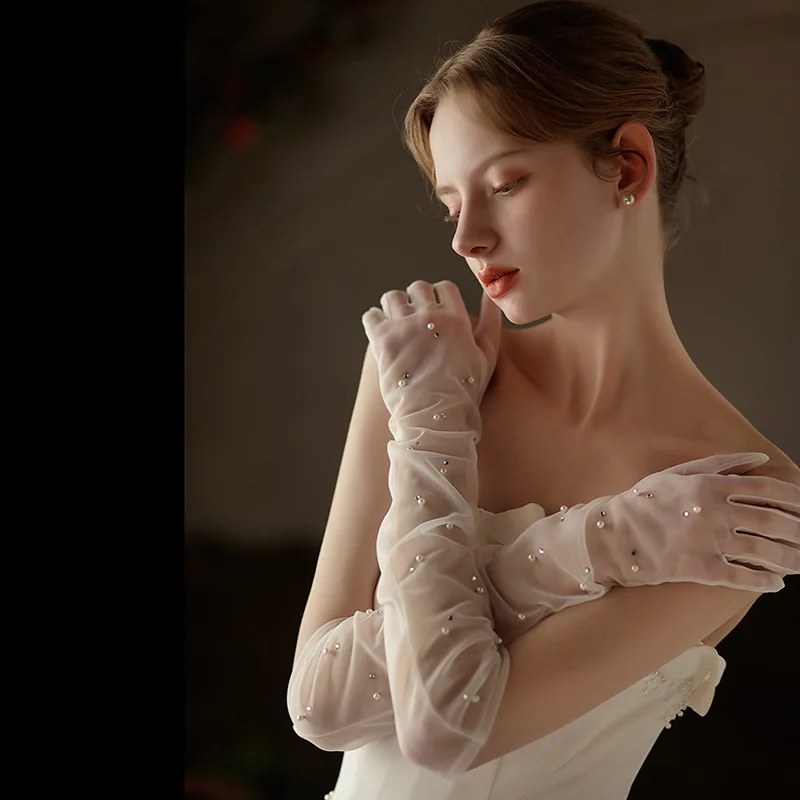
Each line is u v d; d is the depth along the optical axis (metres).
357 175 3.21
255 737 3.23
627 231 1.16
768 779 2.67
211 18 3.19
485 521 1.18
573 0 1.13
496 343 1.29
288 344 3.32
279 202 3.28
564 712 1.00
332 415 3.32
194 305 3.36
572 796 1.15
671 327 1.25
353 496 1.24
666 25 2.53
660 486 1.04
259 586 3.33
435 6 3.07
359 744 1.12
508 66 1.05
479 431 1.18
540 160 1.07
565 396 1.25
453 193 1.13
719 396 1.22
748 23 2.51
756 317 2.60
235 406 3.38
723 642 2.75
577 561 1.03
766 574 1.00
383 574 1.08
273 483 3.36
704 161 2.58
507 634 1.05
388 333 1.22
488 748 1.00
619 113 1.09
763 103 2.54
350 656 1.09
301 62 3.20
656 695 1.17
